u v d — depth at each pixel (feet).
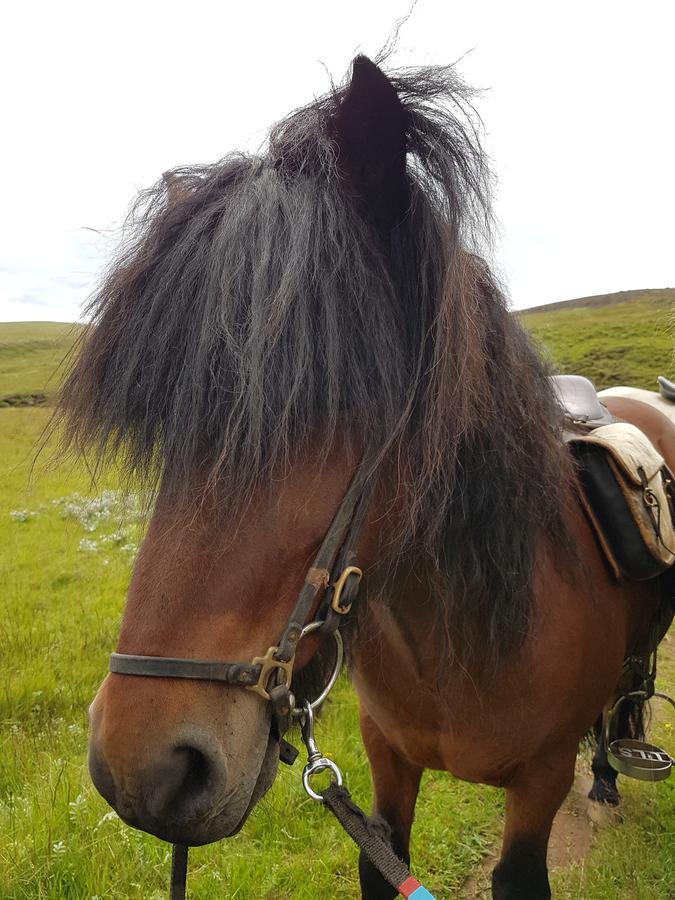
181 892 4.54
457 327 3.83
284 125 4.36
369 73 3.69
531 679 5.22
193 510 3.43
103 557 23.45
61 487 36.42
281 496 3.49
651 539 5.83
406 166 4.09
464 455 4.28
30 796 9.25
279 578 3.56
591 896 7.99
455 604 4.58
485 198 4.39
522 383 4.66
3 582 20.62
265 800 9.43
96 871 7.89
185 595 3.43
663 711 12.71
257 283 3.41
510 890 5.65
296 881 8.24
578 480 6.14
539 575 5.18
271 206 3.68
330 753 10.84
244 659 3.50
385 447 3.61
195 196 4.03
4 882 7.59
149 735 3.32
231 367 3.34
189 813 3.39
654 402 11.19
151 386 3.49
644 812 9.67
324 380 3.50
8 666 14.23
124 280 3.90
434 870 8.70
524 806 5.81
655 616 7.54
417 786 6.51
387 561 4.16
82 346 4.25
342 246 3.67
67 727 11.56
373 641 5.32
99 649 15.33
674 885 8.12
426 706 5.37
